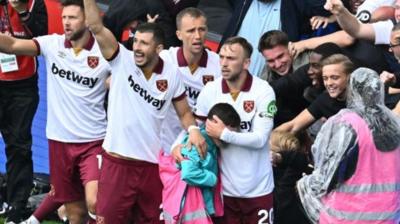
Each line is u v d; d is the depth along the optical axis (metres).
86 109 23.34
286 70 23.67
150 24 21.48
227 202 21.52
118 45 21.53
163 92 21.64
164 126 22.31
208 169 20.98
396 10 22.97
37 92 25.88
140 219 22.42
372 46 23.42
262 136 21.17
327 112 22.11
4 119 25.59
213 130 20.92
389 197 18.45
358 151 18.34
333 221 18.62
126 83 21.62
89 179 23.16
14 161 25.55
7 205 26.11
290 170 22.17
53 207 24.27
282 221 22.31
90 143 23.50
